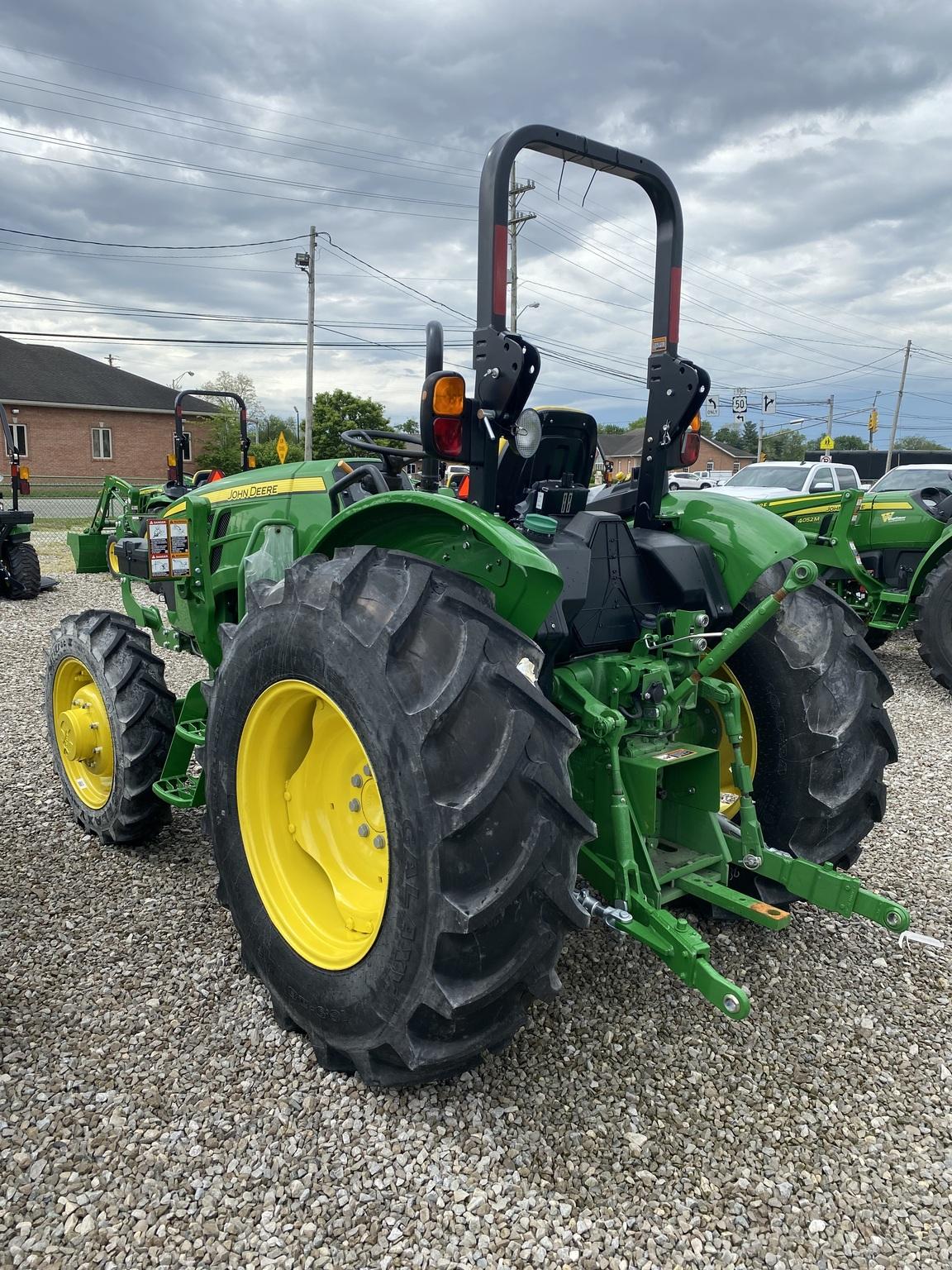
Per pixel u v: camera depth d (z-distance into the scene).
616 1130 2.09
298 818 2.41
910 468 11.39
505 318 2.20
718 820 2.57
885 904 2.29
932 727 5.71
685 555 2.62
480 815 1.81
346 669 1.97
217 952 2.83
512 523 2.46
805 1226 1.85
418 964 1.88
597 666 2.45
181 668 6.67
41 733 5.05
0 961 2.77
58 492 32.25
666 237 2.69
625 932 2.11
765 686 2.72
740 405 27.03
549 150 2.36
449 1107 2.13
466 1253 1.76
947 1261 1.77
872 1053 2.40
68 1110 2.12
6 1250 1.75
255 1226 1.81
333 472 3.32
